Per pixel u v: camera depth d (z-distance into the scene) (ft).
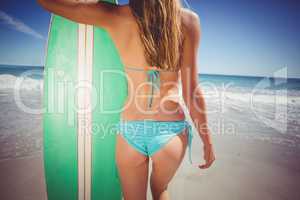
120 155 5.52
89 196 7.46
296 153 14.01
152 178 5.71
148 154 5.38
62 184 7.38
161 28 4.98
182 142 5.36
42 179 10.18
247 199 9.45
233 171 11.76
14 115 18.38
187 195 9.53
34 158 12.17
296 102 19.86
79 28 7.19
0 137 14.65
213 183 10.53
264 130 17.47
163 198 5.79
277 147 14.70
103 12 4.94
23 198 8.75
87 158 7.41
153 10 4.93
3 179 10.04
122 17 5.04
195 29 5.33
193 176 11.11
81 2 4.87
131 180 5.65
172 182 10.50
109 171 7.50
